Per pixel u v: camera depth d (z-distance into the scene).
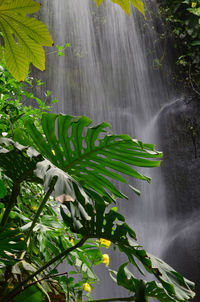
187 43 7.38
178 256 7.22
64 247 1.15
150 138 9.28
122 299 0.76
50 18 9.58
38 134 0.93
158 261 0.79
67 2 9.75
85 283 1.21
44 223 1.07
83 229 0.82
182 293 0.72
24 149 0.69
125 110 10.12
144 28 8.83
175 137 8.80
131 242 0.78
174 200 8.47
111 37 9.66
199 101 8.42
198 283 6.49
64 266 3.50
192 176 8.33
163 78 8.98
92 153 0.92
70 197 0.63
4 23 0.59
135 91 9.81
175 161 8.68
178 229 7.88
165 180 8.74
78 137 0.89
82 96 10.13
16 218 1.06
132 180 9.30
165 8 7.64
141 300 0.71
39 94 9.08
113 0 0.57
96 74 10.09
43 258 1.12
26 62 0.63
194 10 5.49
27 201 1.33
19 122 1.54
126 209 9.16
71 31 9.84
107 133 0.85
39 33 0.59
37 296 0.75
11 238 0.70
